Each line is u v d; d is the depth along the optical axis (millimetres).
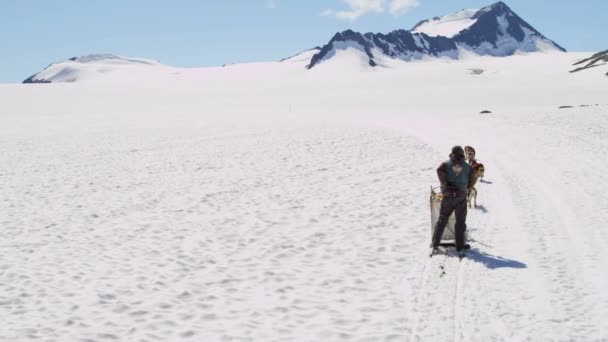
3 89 100812
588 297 6539
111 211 11602
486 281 7199
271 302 6621
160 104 81375
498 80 113500
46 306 6480
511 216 10734
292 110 65438
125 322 6027
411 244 9078
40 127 37500
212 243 9195
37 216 11164
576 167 16141
